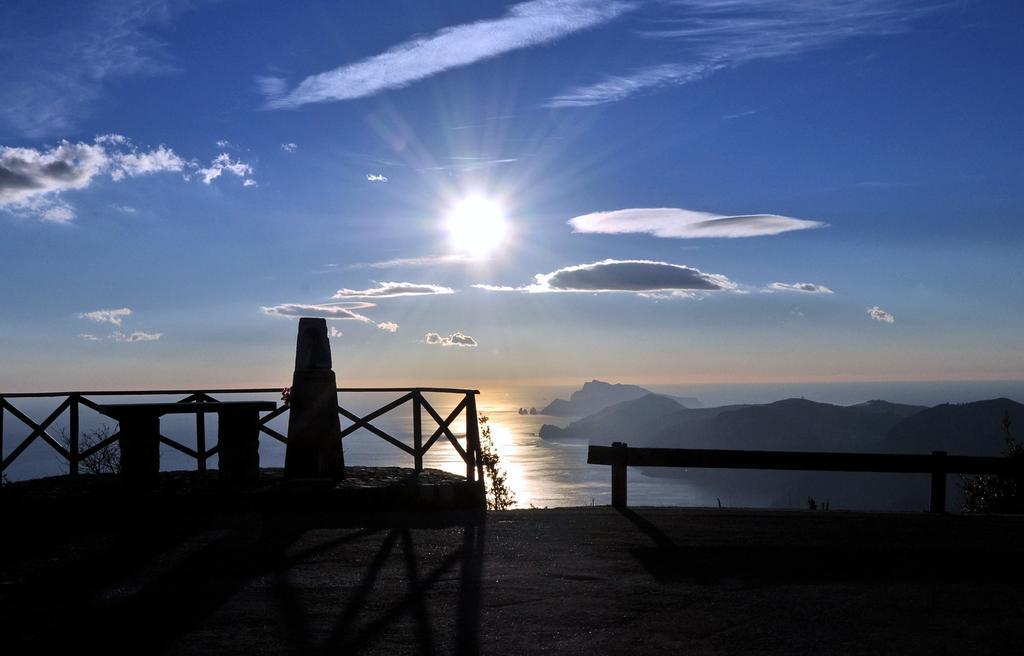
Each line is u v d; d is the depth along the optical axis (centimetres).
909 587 707
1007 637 576
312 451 1192
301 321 1221
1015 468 1135
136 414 1127
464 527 988
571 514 1092
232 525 998
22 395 1299
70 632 593
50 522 1023
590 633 584
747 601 664
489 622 609
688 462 1173
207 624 607
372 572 761
